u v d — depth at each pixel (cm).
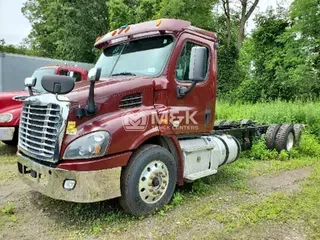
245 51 2275
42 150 337
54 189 328
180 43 418
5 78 1290
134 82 373
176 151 408
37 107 350
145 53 427
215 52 481
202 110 454
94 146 320
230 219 364
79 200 317
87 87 362
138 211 360
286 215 376
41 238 322
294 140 743
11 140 687
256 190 468
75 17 2339
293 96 1780
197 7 2038
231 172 564
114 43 463
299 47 1791
